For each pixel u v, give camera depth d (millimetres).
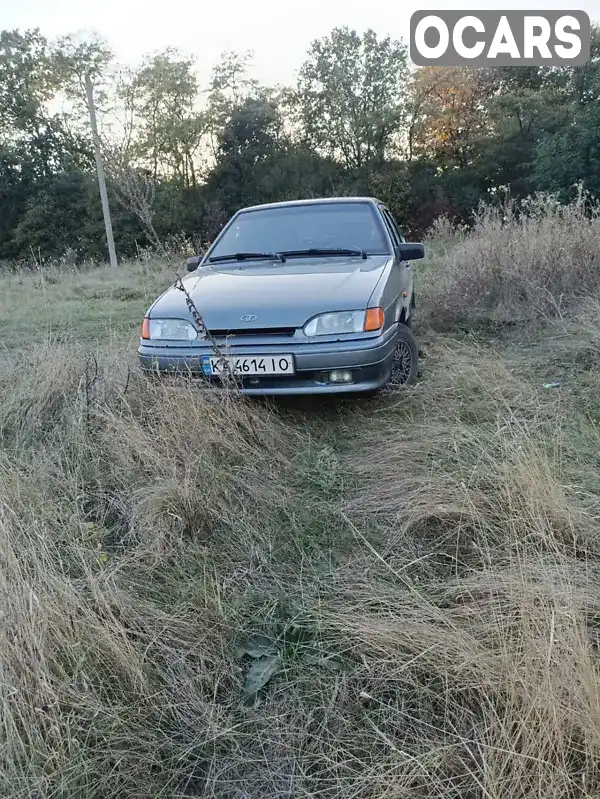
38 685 1590
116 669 1743
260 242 4605
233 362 3348
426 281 7715
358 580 2201
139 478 2809
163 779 1537
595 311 5117
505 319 5895
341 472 3029
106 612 1897
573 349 4629
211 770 1554
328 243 4480
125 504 2680
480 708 1613
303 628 1981
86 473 2920
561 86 27891
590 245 6438
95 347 5250
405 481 2781
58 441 3260
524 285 6207
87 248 26438
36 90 28562
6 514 2346
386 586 2148
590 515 2369
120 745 1581
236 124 29078
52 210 27891
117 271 13367
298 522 2607
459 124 29562
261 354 3314
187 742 1622
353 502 2740
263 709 1710
